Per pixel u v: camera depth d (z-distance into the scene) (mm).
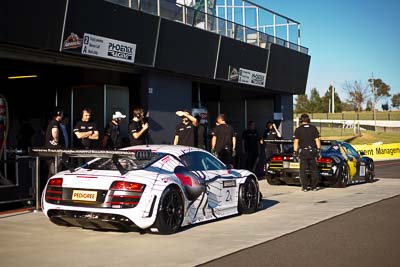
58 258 5891
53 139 9742
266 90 18000
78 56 10727
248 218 8680
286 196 11773
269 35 17641
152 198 6738
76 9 10188
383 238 6969
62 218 7027
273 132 16781
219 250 6258
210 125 19844
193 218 7648
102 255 6023
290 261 5734
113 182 6734
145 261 5730
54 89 13500
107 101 13031
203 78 14586
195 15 14039
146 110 12789
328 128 55406
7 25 9086
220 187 8352
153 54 12453
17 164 9570
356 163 14203
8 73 12734
